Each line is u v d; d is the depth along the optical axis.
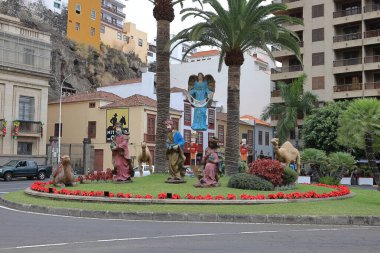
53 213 13.67
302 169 44.69
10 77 40.78
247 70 70.25
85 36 82.31
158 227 10.87
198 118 23.27
